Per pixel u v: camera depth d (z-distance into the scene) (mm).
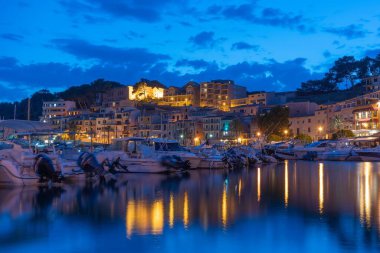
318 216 23312
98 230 19812
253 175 50906
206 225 20891
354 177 47500
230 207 26156
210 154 65562
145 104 191250
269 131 122562
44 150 48500
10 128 50812
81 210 25031
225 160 62969
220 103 187375
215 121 146500
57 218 22641
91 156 42781
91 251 16547
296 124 136625
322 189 35719
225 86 191000
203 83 188125
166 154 54531
